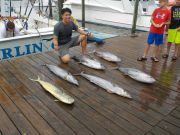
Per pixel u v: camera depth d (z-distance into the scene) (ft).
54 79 13.91
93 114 10.31
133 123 9.71
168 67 16.43
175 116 10.28
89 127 9.38
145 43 23.07
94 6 44.39
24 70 15.12
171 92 12.60
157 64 17.02
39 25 27.55
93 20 46.11
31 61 16.83
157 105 11.19
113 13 42.01
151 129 9.33
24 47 19.99
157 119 10.03
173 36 17.76
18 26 22.68
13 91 12.25
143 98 11.85
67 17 15.85
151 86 13.30
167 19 16.37
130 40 24.34
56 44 16.25
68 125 9.49
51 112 10.39
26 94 11.97
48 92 12.23
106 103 11.28
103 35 29.30
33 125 9.44
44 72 14.90
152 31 16.84
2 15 23.71
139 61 17.56
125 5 39.73
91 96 11.94
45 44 21.39
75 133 9.01
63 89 12.66
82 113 10.37
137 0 28.48
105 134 8.98
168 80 14.16
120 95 12.01
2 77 13.93
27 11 27.66
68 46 17.21
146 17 37.22
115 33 38.37
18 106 10.82
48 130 9.15
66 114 10.26
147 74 14.08
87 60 16.33
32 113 10.27
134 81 13.93
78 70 15.40
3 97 11.60
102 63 16.90
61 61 17.02
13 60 16.93
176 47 17.93
